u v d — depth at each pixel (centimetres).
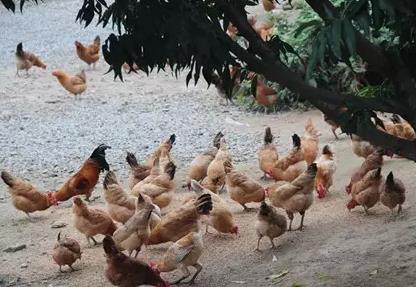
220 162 1108
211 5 500
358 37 492
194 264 837
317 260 849
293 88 525
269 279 821
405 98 548
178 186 1208
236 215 1047
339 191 1103
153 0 458
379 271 788
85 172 1135
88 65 2164
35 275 902
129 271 797
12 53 2341
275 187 1006
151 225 938
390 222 938
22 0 546
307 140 1198
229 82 495
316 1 487
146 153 1424
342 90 1340
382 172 1136
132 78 2030
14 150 1474
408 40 524
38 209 1090
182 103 1780
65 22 2766
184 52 463
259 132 1516
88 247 975
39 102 1825
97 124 1638
